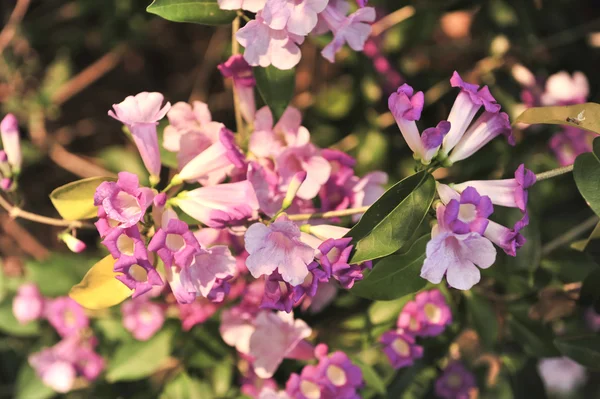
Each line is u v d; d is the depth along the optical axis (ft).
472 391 3.55
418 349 3.20
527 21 3.84
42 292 3.76
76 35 4.64
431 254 2.70
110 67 4.65
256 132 3.03
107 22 4.35
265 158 3.03
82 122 4.75
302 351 3.18
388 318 3.38
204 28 4.86
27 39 4.52
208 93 4.65
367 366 3.28
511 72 3.82
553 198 3.64
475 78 3.88
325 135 4.08
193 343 3.51
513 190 2.78
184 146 3.03
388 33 4.01
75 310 3.65
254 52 2.90
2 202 3.12
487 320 3.31
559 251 3.38
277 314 3.17
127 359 3.52
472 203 2.69
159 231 2.72
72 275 3.79
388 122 3.90
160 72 5.00
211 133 3.03
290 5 2.84
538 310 3.38
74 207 2.92
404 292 3.00
